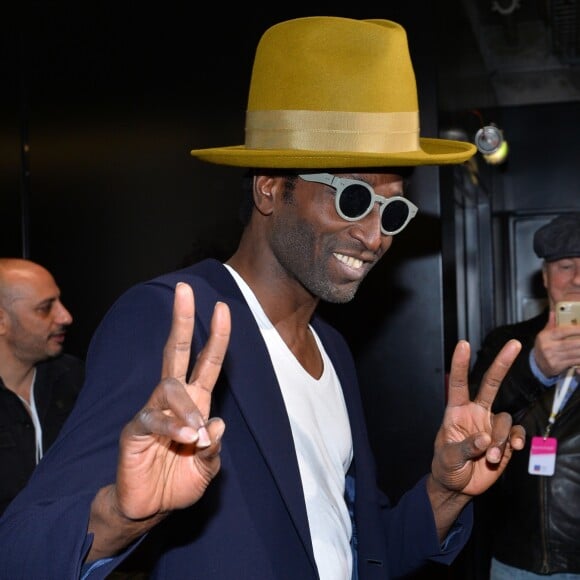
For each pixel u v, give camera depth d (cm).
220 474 118
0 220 347
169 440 92
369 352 304
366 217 130
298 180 130
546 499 235
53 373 270
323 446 134
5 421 254
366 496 143
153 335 114
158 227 332
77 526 92
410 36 301
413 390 300
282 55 131
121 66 337
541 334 227
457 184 390
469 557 342
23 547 94
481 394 138
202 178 328
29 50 345
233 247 324
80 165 340
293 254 132
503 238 608
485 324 562
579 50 592
